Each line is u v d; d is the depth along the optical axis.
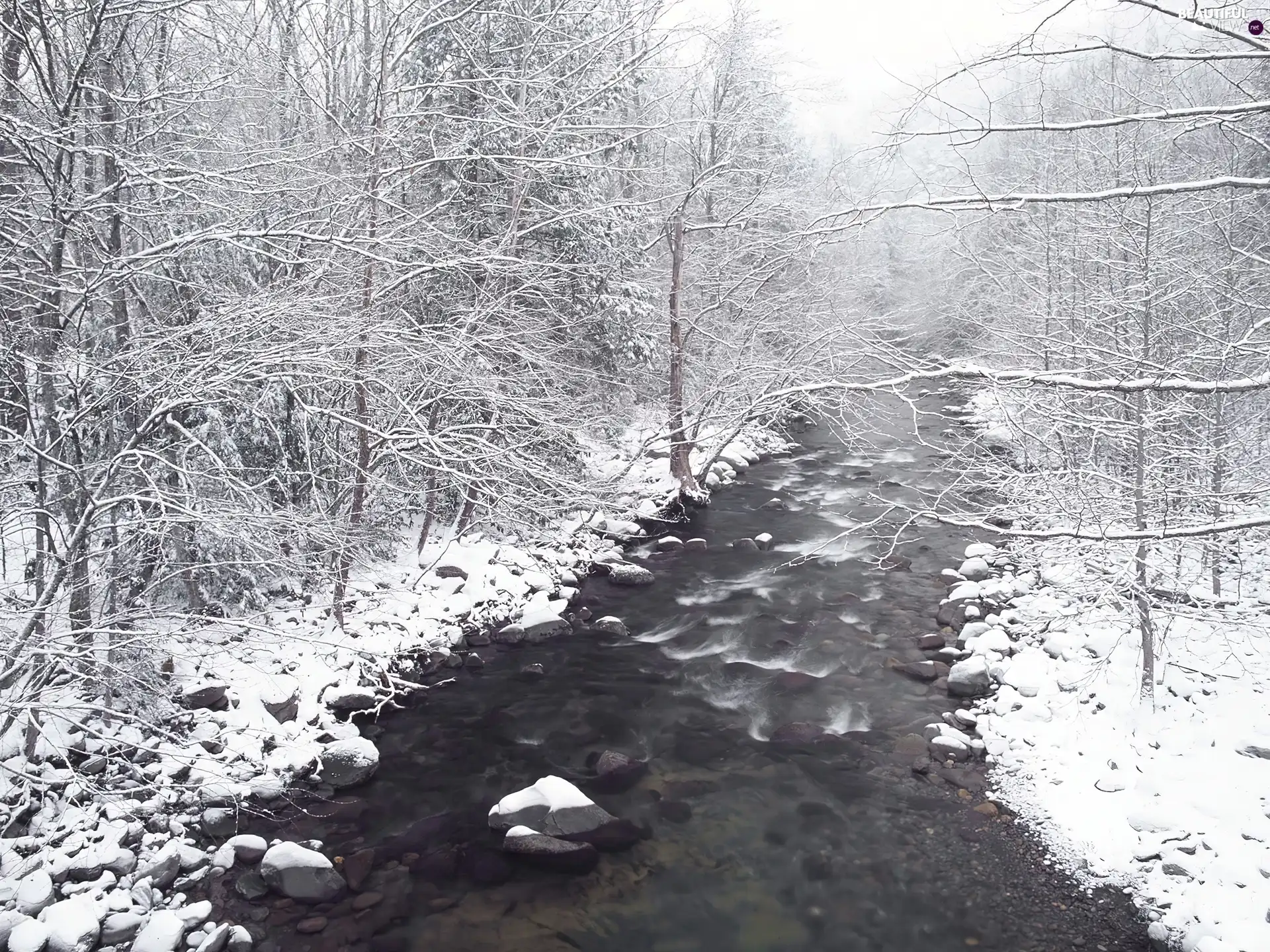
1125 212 8.20
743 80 17.30
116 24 7.34
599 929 5.59
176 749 7.07
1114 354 7.13
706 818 6.83
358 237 8.46
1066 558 8.97
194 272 9.28
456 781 7.41
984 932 5.47
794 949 5.39
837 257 21.25
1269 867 5.45
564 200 12.97
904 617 10.75
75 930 5.21
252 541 6.94
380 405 10.16
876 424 22.95
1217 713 7.07
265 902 5.76
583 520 14.11
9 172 7.82
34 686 6.15
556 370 12.14
